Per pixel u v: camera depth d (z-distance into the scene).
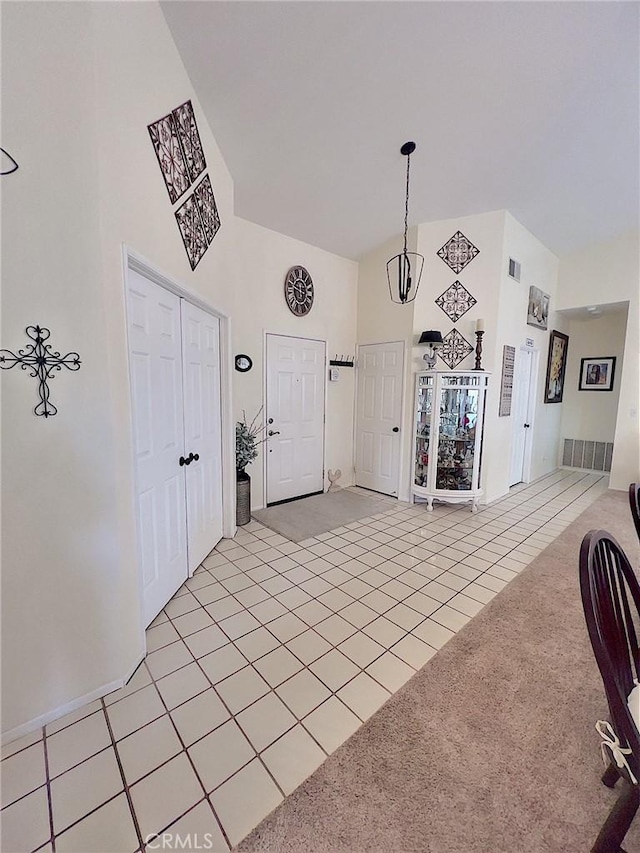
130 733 1.43
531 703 1.58
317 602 2.30
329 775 1.28
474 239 3.92
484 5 1.83
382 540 3.25
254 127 2.55
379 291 4.54
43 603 1.45
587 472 5.96
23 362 1.36
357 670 1.76
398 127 2.62
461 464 4.05
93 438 1.50
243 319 3.73
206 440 2.84
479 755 1.36
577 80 2.29
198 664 1.78
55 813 1.17
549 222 4.13
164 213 1.91
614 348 5.64
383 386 4.58
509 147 2.88
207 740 1.41
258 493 4.06
